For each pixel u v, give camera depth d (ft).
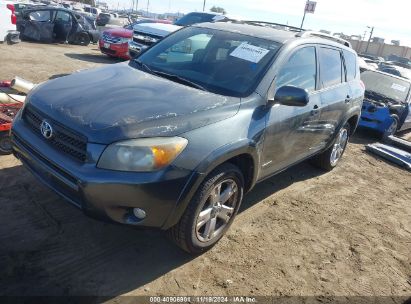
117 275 9.53
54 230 10.66
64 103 9.56
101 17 79.77
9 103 15.64
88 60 38.91
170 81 11.50
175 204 8.96
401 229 14.56
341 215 14.74
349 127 19.12
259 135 10.85
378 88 29.73
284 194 15.64
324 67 15.01
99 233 10.87
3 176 12.86
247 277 10.28
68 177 8.74
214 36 13.43
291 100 10.87
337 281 10.84
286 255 11.53
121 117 8.93
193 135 9.17
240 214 13.38
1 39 37.42
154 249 10.68
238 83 11.41
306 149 14.79
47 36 46.42
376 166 21.81
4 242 9.88
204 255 10.83
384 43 201.26
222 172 9.87
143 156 8.45
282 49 12.41
